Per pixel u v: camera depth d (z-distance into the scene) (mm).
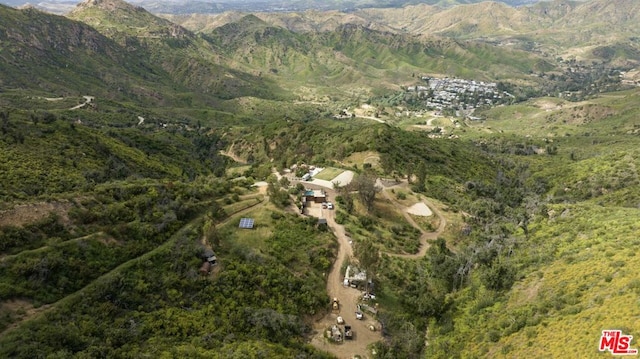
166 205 89188
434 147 197625
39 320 56594
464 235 114625
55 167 118750
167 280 70875
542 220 101125
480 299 75750
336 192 128375
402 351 69438
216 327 66000
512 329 61531
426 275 94125
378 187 124688
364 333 73688
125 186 90562
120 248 73938
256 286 76688
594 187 154750
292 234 94812
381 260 96250
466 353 63531
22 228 68375
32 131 138625
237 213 99625
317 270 87375
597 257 68188
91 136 156750
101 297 63969
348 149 173000
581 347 49438
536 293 68062
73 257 67500
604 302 55125
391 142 178125
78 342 55688
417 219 122125
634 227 75438
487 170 190875
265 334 67125
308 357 64812
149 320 63375
